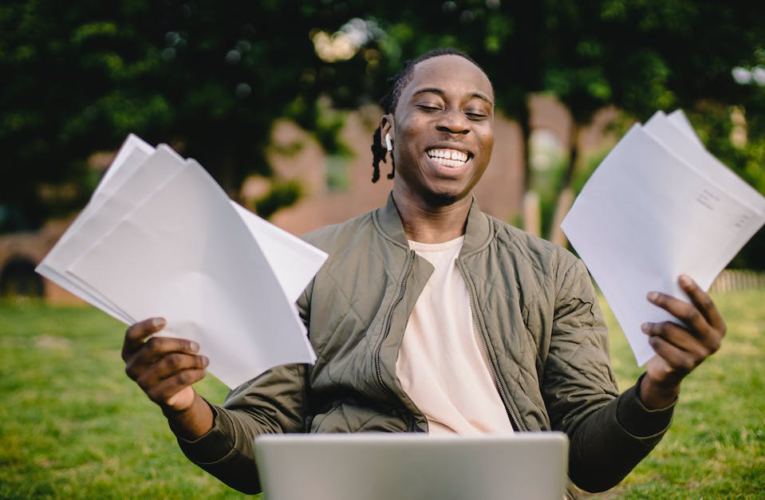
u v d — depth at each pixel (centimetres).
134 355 159
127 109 1098
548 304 203
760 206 143
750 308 788
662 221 150
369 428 195
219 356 165
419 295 205
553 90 974
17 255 2003
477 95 211
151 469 382
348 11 1085
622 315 162
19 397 546
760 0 1036
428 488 139
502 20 959
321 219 2086
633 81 999
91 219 158
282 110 1219
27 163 1333
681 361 151
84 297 161
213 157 1300
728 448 346
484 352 201
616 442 172
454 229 217
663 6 966
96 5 1127
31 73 1152
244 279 157
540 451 135
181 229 156
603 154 1523
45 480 373
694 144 147
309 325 209
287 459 141
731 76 1093
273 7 1067
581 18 981
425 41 972
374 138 246
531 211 1182
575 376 199
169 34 1173
